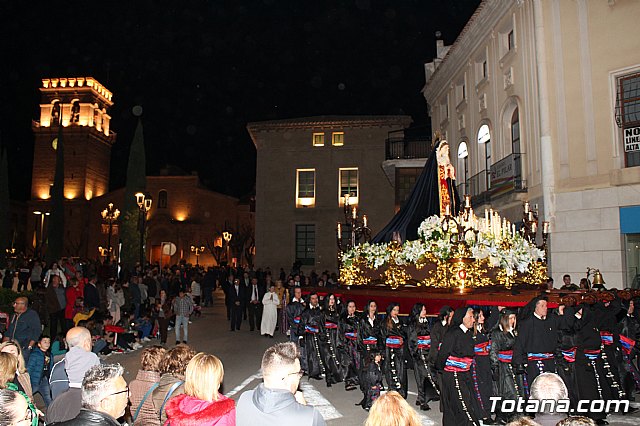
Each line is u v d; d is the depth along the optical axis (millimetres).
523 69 18984
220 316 24094
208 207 55312
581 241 16625
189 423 3598
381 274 10664
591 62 16953
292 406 3539
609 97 16531
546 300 7809
